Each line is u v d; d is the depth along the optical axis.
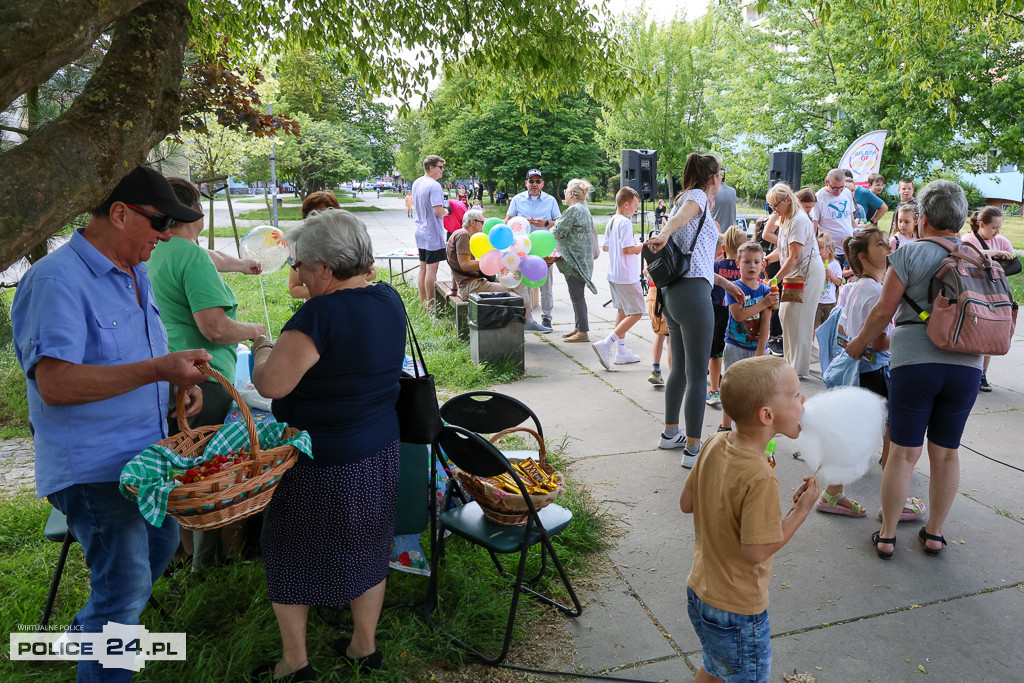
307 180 35.53
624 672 2.74
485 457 2.73
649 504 4.14
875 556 3.56
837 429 2.18
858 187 9.55
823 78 18.00
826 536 3.77
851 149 12.55
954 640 2.91
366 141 44.94
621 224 6.80
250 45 4.68
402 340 2.51
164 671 2.59
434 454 2.96
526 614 3.07
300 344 2.22
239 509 2.12
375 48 4.35
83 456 2.23
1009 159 13.44
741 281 5.38
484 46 4.27
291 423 2.37
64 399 2.10
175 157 5.90
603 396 6.16
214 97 7.85
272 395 2.23
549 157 41.72
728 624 2.15
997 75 12.95
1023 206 25.58
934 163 18.92
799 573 3.42
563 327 8.90
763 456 2.14
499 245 7.46
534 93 4.70
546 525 3.00
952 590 3.26
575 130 41.25
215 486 2.05
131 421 2.34
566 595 3.25
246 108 8.04
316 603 2.42
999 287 3.22
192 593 3.01
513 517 2.91
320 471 2.35
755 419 2.12
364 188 83.12
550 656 2.84
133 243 2.28
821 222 7.67
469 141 42.44
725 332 5.57
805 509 2.16
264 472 2.15
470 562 3.39
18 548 3.64
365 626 2.60
